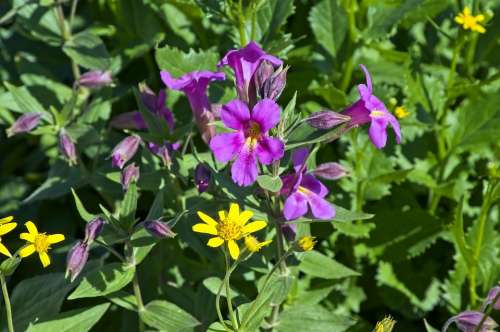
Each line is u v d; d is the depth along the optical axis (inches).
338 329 24.4
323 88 28.2
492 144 28.9
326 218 22.1
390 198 29.1
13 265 21.7
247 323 22.7
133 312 26.0
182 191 26.6
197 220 25.3
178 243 27.1
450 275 27.7
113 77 28.9
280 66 21.6
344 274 24.2
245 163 21.2
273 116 21.1
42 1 28.6
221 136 21.2
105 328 27.2
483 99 28.3
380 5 29.2
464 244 26.2
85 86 27.2
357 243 28.6
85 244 21.7
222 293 23.9
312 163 24.1
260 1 26.5
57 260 28.4
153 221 22.1
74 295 22.6
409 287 28.4
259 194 22.7
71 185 27.4
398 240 28.4
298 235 24.3
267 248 24.7
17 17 29.1
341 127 21.6
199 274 27.4
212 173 23.3
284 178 22.3
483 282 27.4
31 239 21.8
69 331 23.2
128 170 23.1
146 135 24.1
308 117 21.6
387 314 28.8
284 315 24.6
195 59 27.5
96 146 29.0
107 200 28.2
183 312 23.8
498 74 27.9
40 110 28.9
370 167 28.5
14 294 24.9
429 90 29.1
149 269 27.0
